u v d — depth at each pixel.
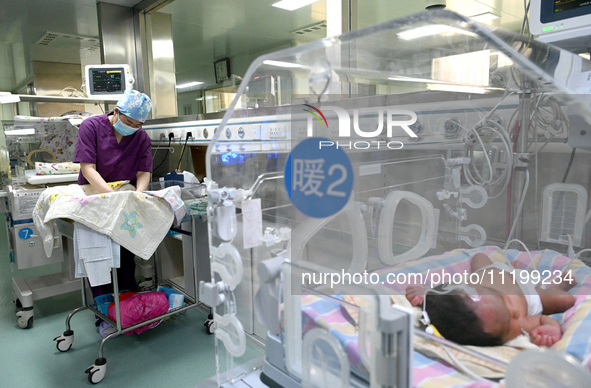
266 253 1.04
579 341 0.90
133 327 1.86
